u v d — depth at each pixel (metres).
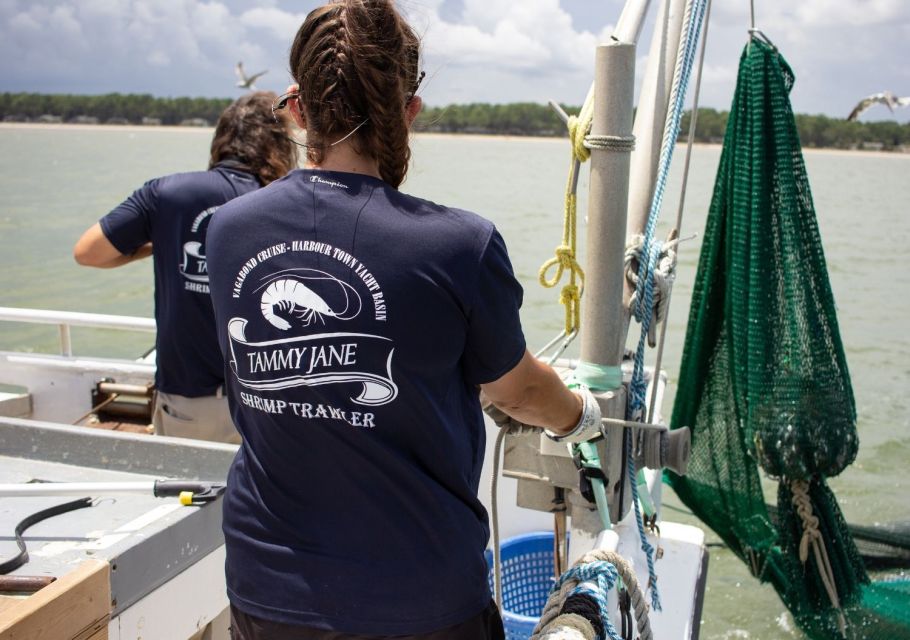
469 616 1.28
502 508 3.26
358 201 1.23
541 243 15.97
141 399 3.71
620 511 1.97
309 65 1.25
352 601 1.22
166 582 1.74
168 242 2.67
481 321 1.23
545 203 24.11
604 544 1.72
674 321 9.89
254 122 2.78
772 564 3.48
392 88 1.23
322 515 1.24
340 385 1.20
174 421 2.80
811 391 3.11
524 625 2.68
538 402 1.36
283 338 1.22
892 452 5.89
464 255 1.21
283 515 1.26
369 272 1.20
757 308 3.14
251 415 1.29
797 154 3.14
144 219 2.69
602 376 1.88
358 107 1.24
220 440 2.81
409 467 1.23
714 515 3.58
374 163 1.29
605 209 1.81
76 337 9.64
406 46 1.28
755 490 3.41
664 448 1.94
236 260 1.27
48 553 1.59
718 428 3.51
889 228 20.98
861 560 3.47
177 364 2.75
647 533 2.51
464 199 25.00
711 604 4.15
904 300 11.77
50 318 3.53
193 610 1.83
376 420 1.21
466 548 1.28
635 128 2.22
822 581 3.29
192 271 2.66
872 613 3.33
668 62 2.17
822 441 3.10
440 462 1.25
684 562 2.71
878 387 7.54
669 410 6.19
